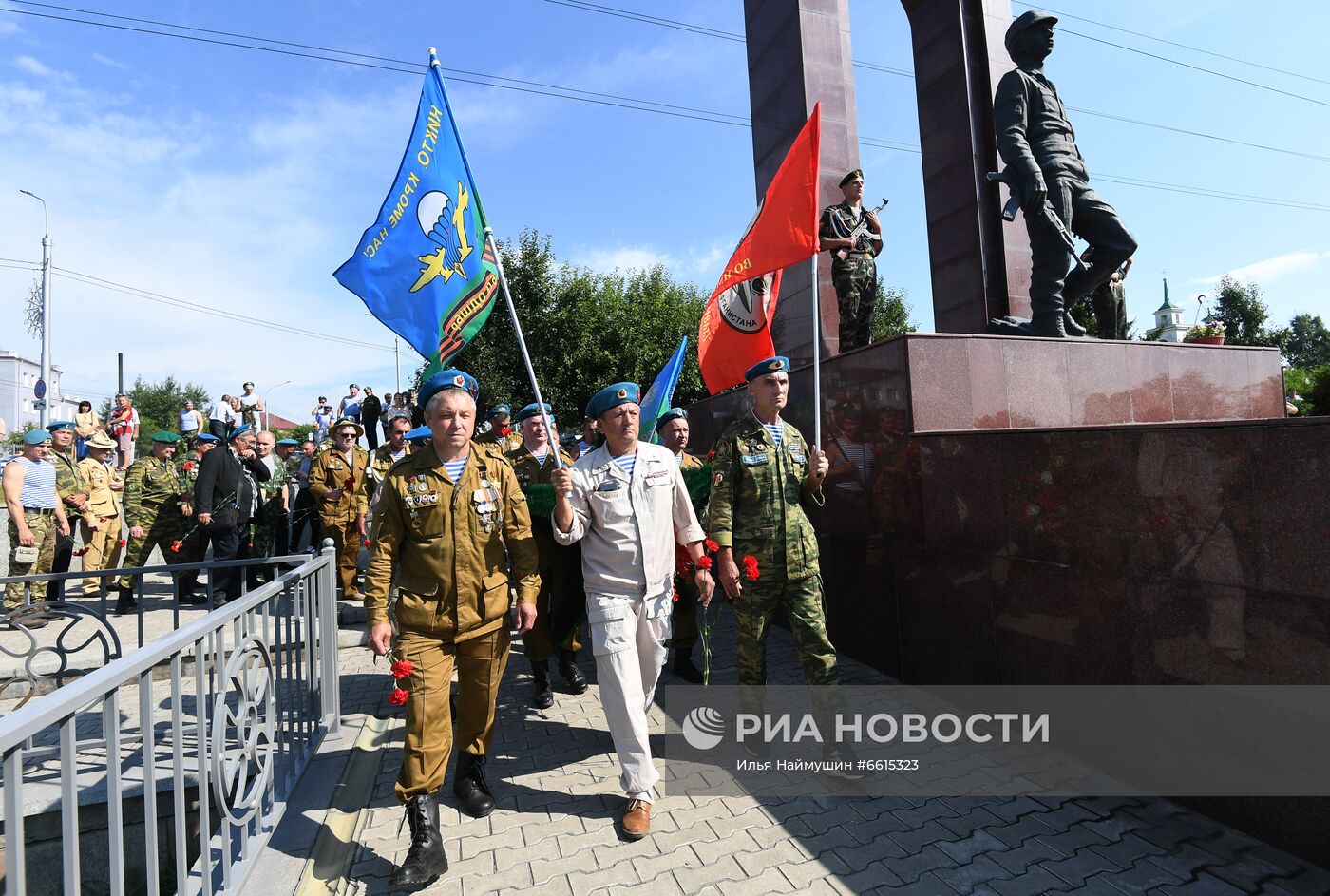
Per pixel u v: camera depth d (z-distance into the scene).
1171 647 3.06
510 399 20.14
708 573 3.64
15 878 1.51
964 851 2.89
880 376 4.87
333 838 3.14
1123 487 3.24
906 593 4.67
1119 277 7.05
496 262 3.59
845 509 5.33
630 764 3.17
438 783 2.96
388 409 17.50
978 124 8.70
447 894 2.73
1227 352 6.01
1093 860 2.78
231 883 2.63
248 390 17.94
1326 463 2.51
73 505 7.89
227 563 4.26
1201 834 2.88
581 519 3.37
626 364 20.55
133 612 7.05
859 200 7.18
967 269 8.73
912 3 9.40
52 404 28.39
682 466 5.19
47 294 22.73
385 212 3.54
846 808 3.28
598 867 2.89
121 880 1.91
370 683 5.50
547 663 5.14
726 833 3.11
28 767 3.77
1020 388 4.95
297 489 10.58
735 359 4.80
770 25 8.80
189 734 4.27
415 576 3.10
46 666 5.07
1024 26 6.77
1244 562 2.77
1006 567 3.89
